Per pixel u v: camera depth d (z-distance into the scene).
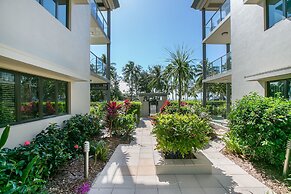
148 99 18.61
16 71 4.59
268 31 6.64
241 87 8.58
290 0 5.75
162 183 3.91
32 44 4.98
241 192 3.53
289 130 4.36
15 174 3.10
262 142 4.42
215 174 4.33
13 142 4.32
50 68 4.90
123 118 8.27
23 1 4.62
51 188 3.63
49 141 4.30
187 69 11.07
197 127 4.66
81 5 8.77
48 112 6.19
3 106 4.16
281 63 6.02
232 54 9.49
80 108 8.89
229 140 6.02
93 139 7.52
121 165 4.91
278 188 3.65
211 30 12.88
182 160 4.67
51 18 5.98
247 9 8.02
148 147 6.70
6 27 4.07
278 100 4.81
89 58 10.11
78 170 4.50
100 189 3.67
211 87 25.83
